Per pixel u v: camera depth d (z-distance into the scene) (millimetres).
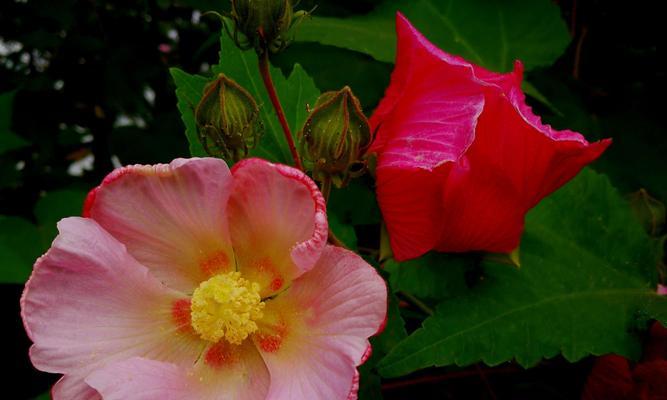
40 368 212
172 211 227
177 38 519
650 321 273
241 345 240
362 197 300
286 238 229
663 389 261
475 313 259
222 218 229
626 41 383
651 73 381
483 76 245
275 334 233
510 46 356
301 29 331
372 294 210
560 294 270
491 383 310
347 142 236
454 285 266
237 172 220
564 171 245
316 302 221
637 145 361
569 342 260
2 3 470
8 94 414
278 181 217
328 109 234
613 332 265
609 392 275
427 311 290
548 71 382
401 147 242
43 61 513
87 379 207
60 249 213
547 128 239
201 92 276
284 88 288
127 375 210
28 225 368
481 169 240
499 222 248
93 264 217
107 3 498
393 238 254
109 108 505
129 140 408
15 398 383
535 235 284
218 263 240
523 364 255
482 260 268
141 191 222
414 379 310
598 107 379
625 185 355
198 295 234
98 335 220
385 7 362
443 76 238
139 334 228
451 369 310
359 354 204
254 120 242
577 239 284
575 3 385
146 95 559
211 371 235
